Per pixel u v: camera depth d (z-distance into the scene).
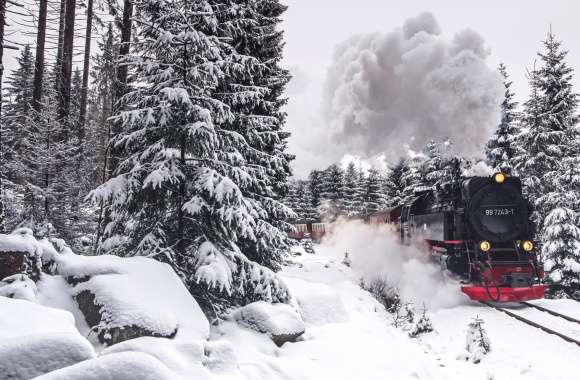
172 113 8.13
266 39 14.54
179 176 8.20
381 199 55.62
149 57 8.55
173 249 8.28
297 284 11.18
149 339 4.79
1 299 4.90
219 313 8.42
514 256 14.21
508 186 14.33
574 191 19.48
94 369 2.94
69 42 14.88
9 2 10.42
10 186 11.08
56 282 6.61
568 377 7.38
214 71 8.58
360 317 11.61
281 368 6.17
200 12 8.70
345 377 6.54
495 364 8.36
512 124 24.61
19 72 28.73
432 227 17.20
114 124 8.38
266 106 13.68
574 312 12.30
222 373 5.06
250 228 8.29
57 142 12.16
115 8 13.54
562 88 22.05
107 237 8.83
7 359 3.21
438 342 10.22
